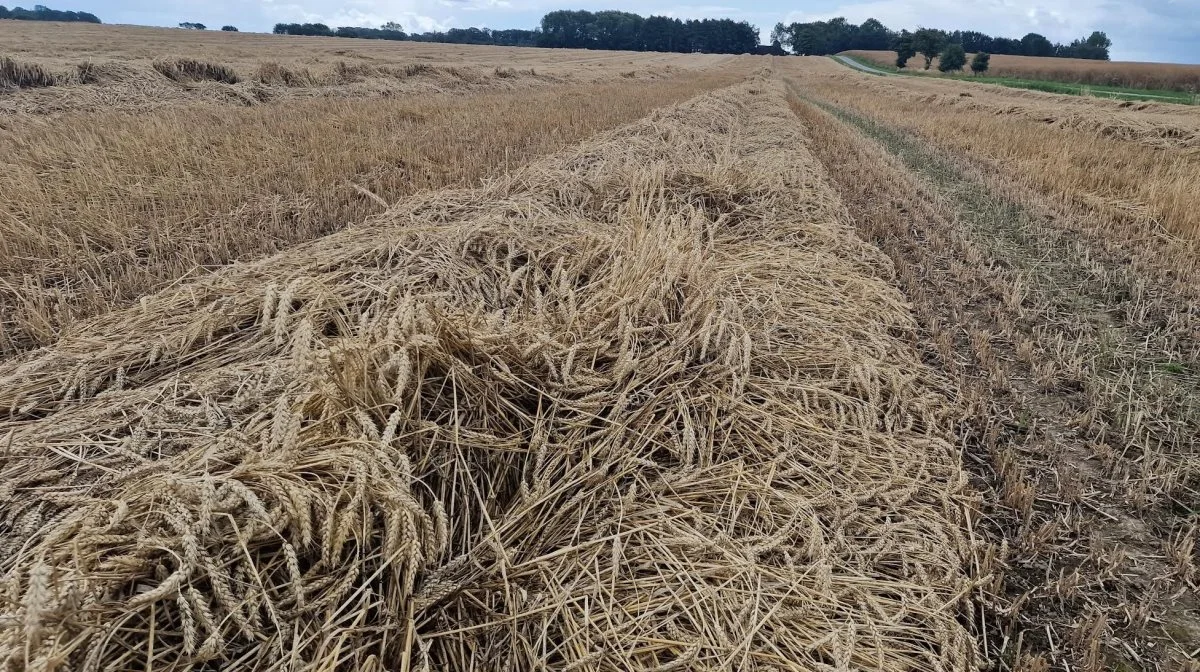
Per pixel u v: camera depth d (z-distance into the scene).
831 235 5.65
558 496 2.38
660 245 3.77
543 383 2.74
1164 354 4.16
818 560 2.25
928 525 2.54
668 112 12.01
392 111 11.80
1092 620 2.26
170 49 24.34
